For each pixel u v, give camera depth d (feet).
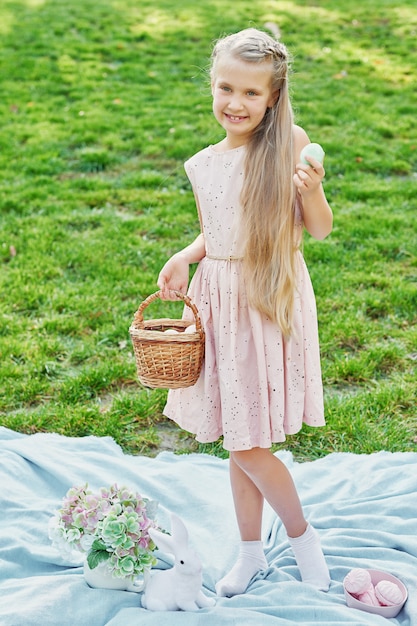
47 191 21.62
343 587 7.91
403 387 12.59
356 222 19.49
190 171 8.14
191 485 9.88
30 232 18.81
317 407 7.99
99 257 17.62
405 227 19.33
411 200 20.99
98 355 13.71
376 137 25.55
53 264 17.31
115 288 16.14
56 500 9.62
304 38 36.32
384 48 35.24
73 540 7.52
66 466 10.12
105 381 12.80
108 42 35.99
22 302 15.49
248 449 7.61
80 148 24.86
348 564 8.34
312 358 7.97
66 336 14.39
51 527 7.69
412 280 16.70
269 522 9.21
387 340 14.24
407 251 17.95
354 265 17.29
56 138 25.40
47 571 8.30
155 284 16.38
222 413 7.71
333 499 9.72
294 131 7.81
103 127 26.23
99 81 31.17
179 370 7.66
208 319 7.93
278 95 7.70
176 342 7.57
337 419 11.75
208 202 7.94
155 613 7.25
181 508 9.52
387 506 9.36
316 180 7.29
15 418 11.71
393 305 15.43
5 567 8.16
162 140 25.12
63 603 7.38
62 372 13.19
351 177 22.54
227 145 8.04
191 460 10.74
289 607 7.47
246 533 8.30
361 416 11.76
